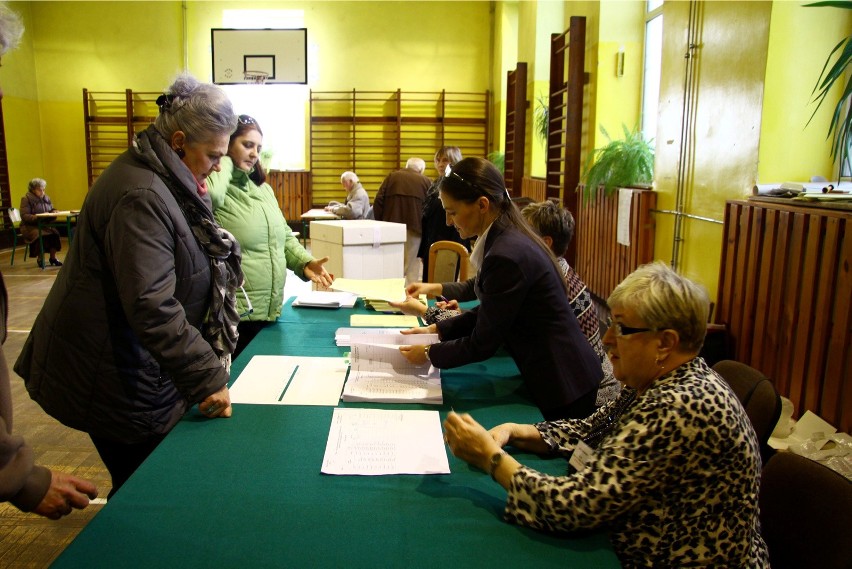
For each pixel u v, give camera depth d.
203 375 1.43
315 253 3.47
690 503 1.04
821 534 1.09
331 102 11.05
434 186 4.69
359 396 1.62
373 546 1.02
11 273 7.91
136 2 10.77
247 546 1.01
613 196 4.96
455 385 1.79
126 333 1.46
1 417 1.04
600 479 1.03
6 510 2.40
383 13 10.83
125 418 1.48
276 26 10.84
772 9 2.88
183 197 1.47
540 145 7.54
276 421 1.49
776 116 2.98
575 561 1.00
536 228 2.08
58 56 10.97
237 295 2.29
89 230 1.40
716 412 1.01
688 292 1.06
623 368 1.13
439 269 3.56
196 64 11.00
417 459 1.32
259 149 2.29
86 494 1.17
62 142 11.23
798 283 2.47
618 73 5.39
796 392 2.46
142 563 0.96
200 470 1.25
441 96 11.02
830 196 2.46
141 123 11.16
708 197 3.53
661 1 5.04
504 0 9.91
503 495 1.19
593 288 5.49
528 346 1.68
